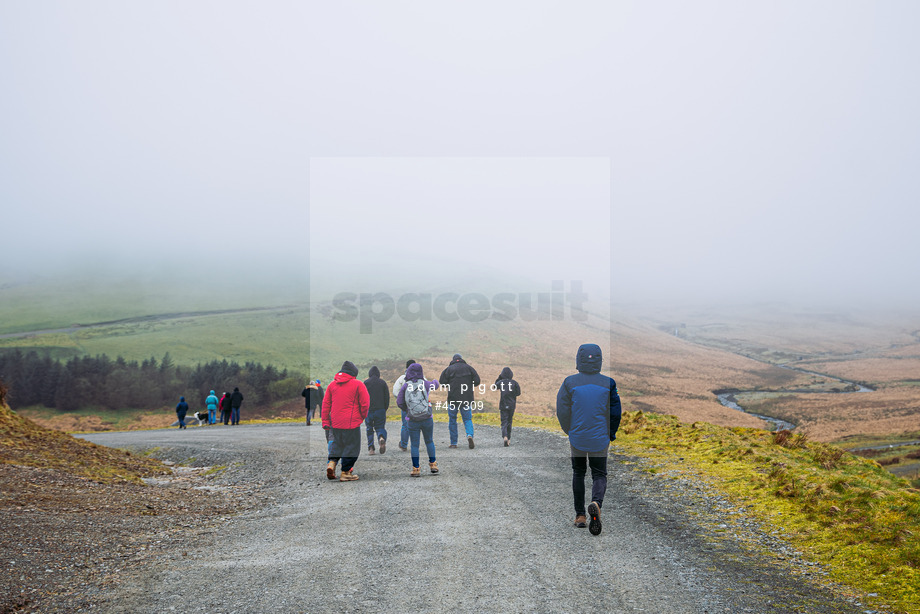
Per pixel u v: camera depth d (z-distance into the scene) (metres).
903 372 95.12
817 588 4.43
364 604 4.16
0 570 4.60
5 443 10.52
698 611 3.98
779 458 8.79
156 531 6.27
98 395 67.25
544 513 6.77
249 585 4.58
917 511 5.62
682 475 8.41
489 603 4.14
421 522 6.50
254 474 10.76
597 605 4.08
